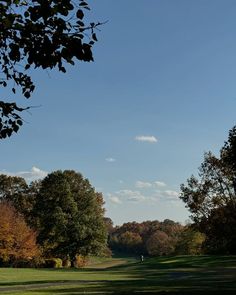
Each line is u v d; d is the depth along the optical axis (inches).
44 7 269.6
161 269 1866.4
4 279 1283.2
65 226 2733.8
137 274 1552.7
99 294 774.5
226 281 1059.3
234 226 1694.1
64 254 2780.5
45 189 2874.0
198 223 1755.7
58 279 1280.8
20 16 284.7
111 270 2018.9
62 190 2817.4
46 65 283.4
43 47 276.8
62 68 287.4
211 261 2078.0
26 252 2608.3
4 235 2564.0
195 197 1752.0
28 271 1854.1
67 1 272.7
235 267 1739.7
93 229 2795.3
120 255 5743.1
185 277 1272.1
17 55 291.3
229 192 1747.0
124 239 6156.5
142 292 790.5
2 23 281.6
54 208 2790.4
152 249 5142.7
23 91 338.6
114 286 976.3
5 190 3400.6
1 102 319.9
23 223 2679.6
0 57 311.0
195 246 3585.1
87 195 2901.1
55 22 280.5
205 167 1752.0
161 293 756.0
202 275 1337.4
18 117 328.2
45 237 2780.5
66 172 2940.5
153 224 6535.4
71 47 275.7
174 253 3853.3
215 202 1740.9
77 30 285.4
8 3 283.9
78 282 1144.2
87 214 2849.4
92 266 3368.6
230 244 1793.8
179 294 727.1
